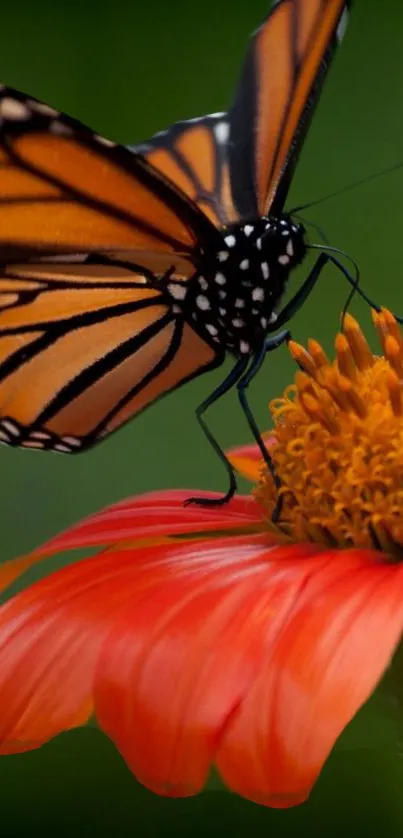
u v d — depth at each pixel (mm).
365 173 493
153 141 415
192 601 382
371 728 379
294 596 379
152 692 373
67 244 408
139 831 376
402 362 401
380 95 497
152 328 412
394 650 373
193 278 411
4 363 409
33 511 465
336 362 402
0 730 377
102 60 503
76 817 379
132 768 369
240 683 371
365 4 498
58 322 409
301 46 405
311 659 371
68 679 378
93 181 406
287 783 364
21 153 402
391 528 391
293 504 400
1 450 467
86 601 386
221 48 503
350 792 377
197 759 368
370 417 396
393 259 484
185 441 469
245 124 412
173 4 504
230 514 412
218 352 414
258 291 411
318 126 495
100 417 414
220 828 375
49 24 503
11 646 384
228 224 411
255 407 469
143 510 414
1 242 406
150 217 408
